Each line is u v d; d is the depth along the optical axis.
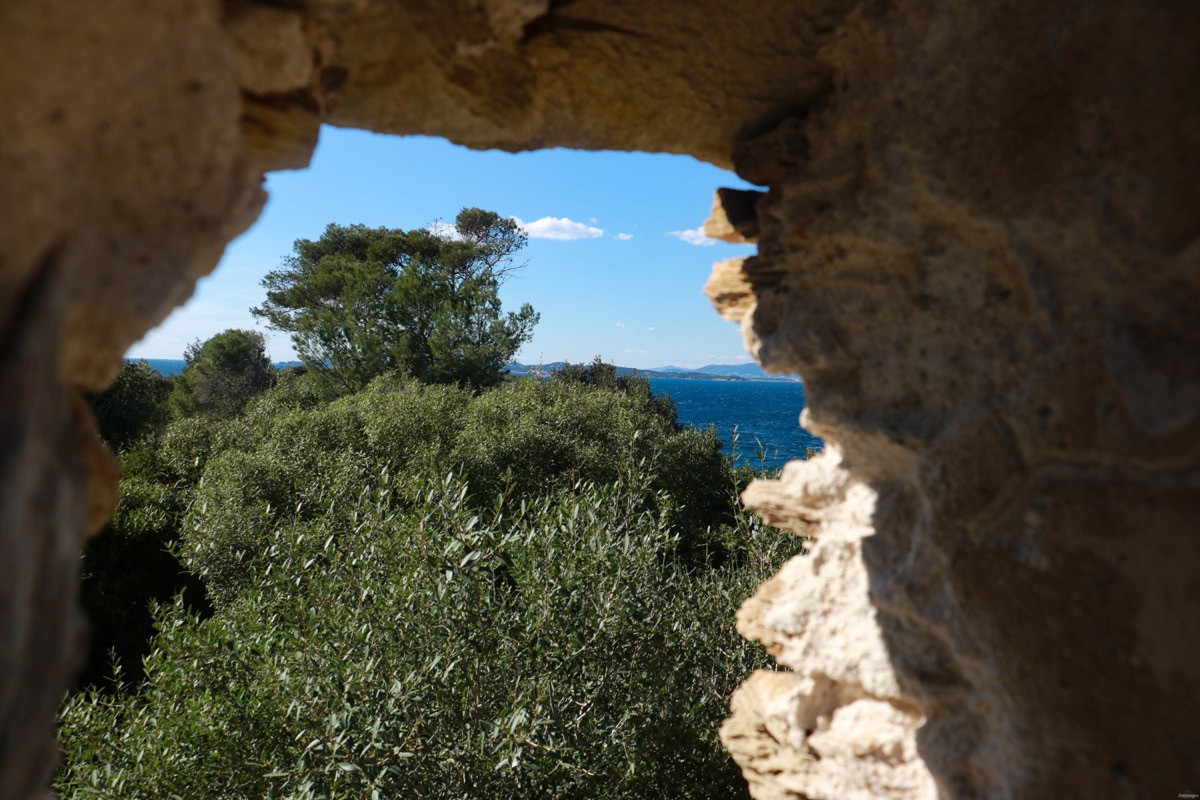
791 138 2.07
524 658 4.61
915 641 1.90
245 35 1.63
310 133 1.92
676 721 4.50
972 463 1.70
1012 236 1.63
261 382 29.25
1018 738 1.56
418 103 1.95
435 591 4.56
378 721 3.89
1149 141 1.40
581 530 5.41
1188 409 1.35
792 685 2.66
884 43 1.86
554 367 23.31
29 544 0.97
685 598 5.57
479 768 4.02
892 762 2.12
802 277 2.15
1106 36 1.46
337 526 6.25
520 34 1.90
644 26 1.92
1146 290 1.43
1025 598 1.56
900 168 1.85
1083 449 1.50
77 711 4.55
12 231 1.07
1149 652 1.38
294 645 4.66
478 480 10.74
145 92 1.23
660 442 12.62
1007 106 1.62
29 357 0.99
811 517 2.42
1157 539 1.38
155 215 1.31
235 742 4.19
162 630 5.21
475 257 25.88
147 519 11.34
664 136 2.23
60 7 1.08
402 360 21.02
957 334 1.78
